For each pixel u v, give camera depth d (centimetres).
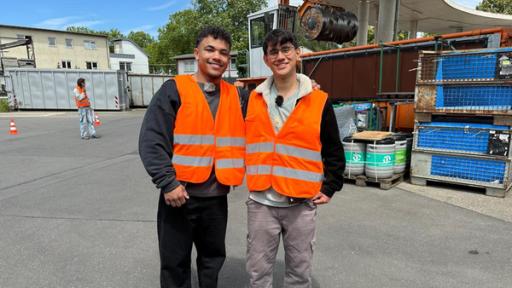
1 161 773
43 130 1302
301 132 207
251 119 219
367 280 294
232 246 358
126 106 2209
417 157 556
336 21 1038
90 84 2131
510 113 467
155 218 432
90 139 1080
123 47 5378
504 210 447
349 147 564
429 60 521
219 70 218
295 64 210
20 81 2159
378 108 695
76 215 443
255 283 229
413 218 423
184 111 213
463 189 537
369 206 466
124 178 624
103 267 317
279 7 1020
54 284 291
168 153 213
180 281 236
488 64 474
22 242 368
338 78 895
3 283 292
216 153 222
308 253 223
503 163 486
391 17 1384
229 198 506
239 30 3139
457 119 530
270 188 215
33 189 559
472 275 299
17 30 3969
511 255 333
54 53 4234
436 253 337
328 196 219
